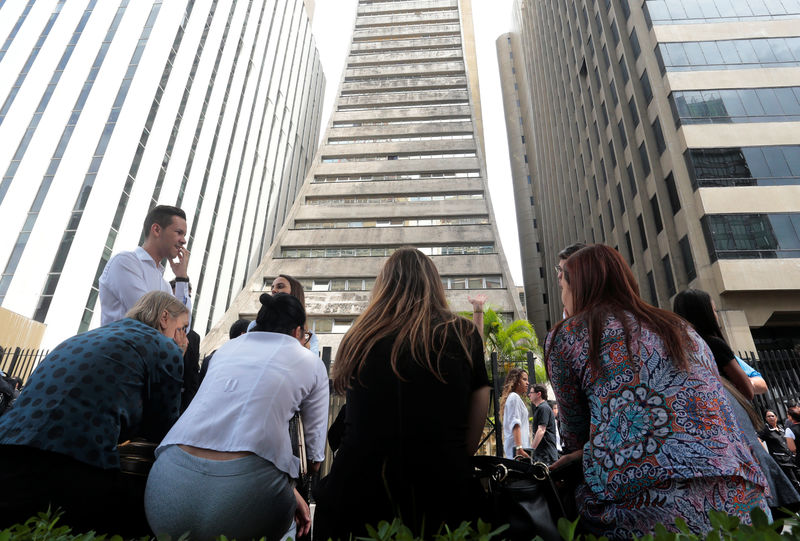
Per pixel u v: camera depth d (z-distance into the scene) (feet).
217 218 113.19
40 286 76.38
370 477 5.22
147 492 6.35
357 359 5.94
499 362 62.23
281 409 6.95
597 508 5.20
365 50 184.03
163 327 8.90
